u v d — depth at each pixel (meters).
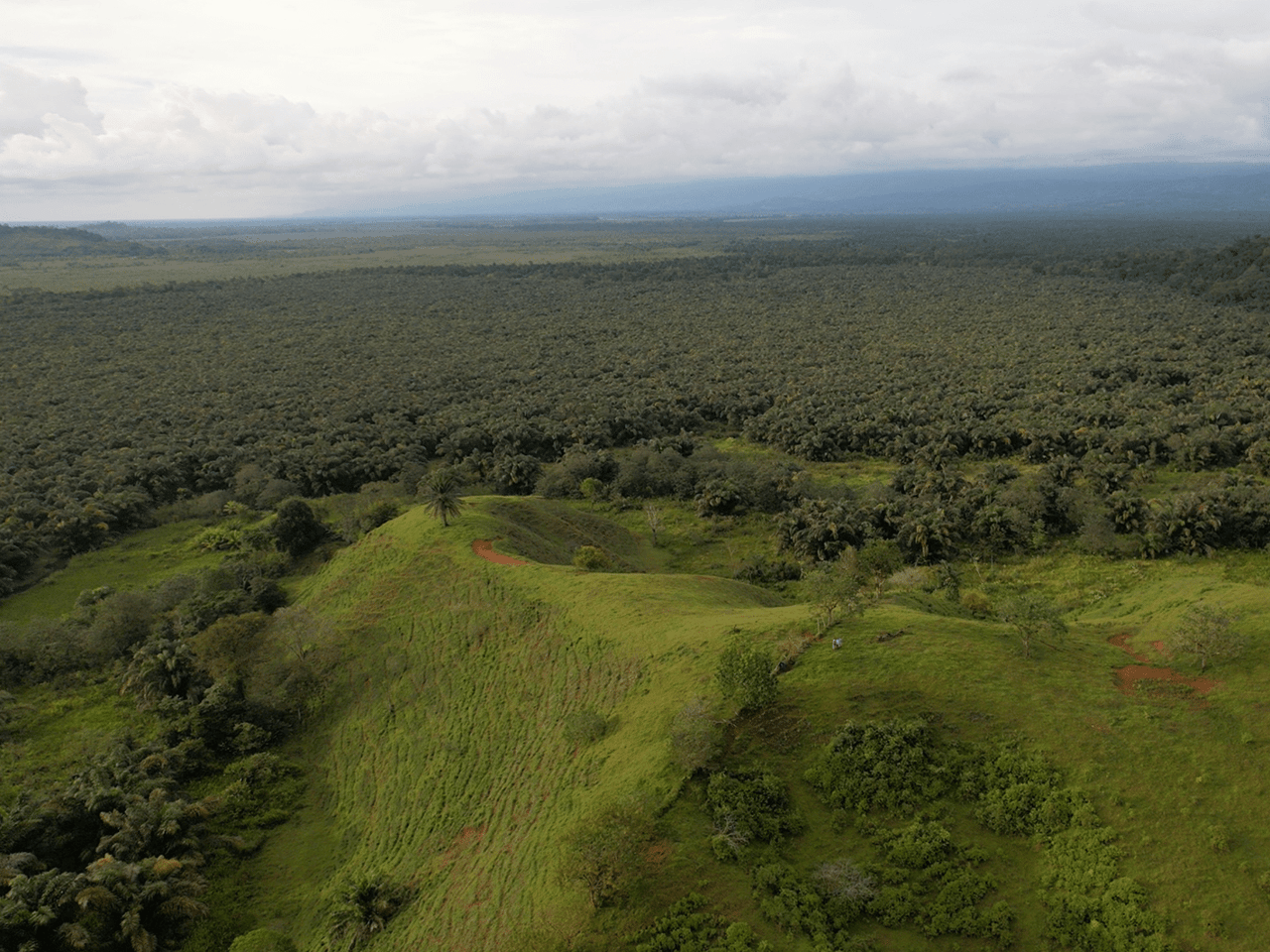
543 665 71.19
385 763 67.75
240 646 81.00
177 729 71.62
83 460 153.88
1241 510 104.06
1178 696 52.66
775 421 174.50
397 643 82.81
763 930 38.78
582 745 57.81
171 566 120.12
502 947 40.81
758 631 63.84
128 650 90.25
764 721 52.50
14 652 87.75
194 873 55.03
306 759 72.00
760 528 128.75
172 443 166.25
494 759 62.53
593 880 40.53
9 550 115.81
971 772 47.59
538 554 99.12
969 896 40.47
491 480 157.50
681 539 126.50
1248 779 44.53
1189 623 57.53
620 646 68.44
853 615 64.56
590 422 175.00
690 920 39.06
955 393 186.62
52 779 67.94
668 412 188.12
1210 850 41.00
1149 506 110.25
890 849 43.75
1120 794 44.69
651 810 45.59
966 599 83.19
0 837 54.56
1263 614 62.59
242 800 64.75
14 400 197.88
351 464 155.88
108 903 49.97
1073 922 38.94
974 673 55.19
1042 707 51.53
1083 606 90.00
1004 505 116.56
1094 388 185.12
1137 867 40.72
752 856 42.84
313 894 55.84
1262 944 36.41
